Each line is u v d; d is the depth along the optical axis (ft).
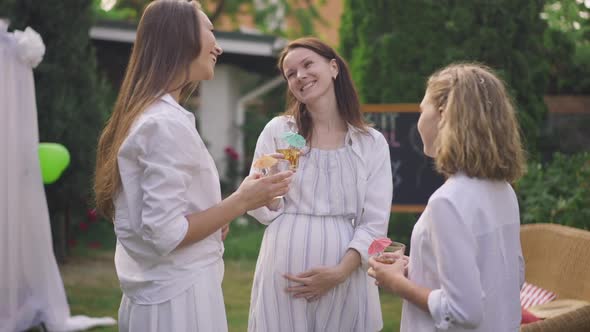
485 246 6.56
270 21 53.62
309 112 9.61
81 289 19.89
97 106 22.26
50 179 16.39
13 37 14.66
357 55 20.07
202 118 36.04
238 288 20.11
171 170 6.72
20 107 14.99
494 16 18.88
